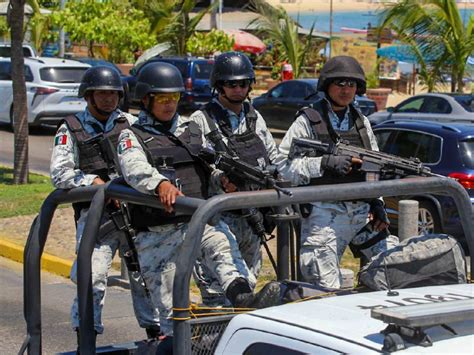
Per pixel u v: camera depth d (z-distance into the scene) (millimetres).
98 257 5266
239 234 5039
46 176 16672
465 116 19500
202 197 4375
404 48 26172
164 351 3992
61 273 10602
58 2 33688
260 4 31781
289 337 2889
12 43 15328
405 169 4129
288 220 4531
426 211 11820
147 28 31594
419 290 3441
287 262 4668
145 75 4430
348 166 4461
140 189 3740
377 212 5027
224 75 5188
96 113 5555
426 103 20438
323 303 3191
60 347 7758
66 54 34250
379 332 2826
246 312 3248
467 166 11984
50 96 23297
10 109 24500
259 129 5320
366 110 23984
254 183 3824
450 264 3695
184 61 28031
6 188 15062
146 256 4410
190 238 3125
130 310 8945
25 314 4238
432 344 2732
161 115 4398
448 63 23797
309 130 5059
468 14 29719
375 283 3635
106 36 31047
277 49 35750
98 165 5465
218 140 5133
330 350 2771
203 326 3240
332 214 4961
